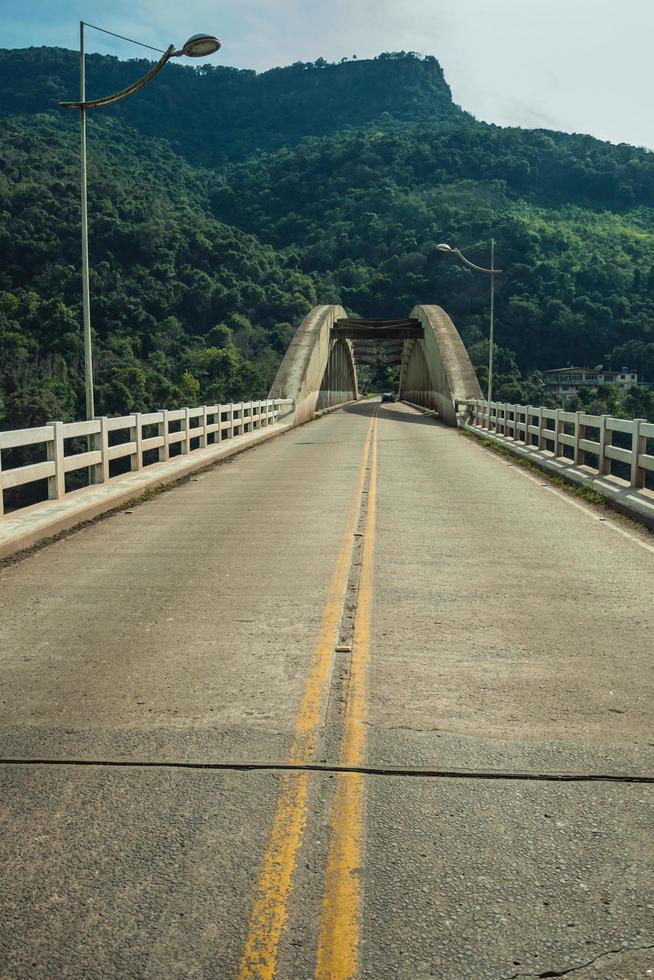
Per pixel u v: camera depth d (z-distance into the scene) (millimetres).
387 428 39625
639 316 151500
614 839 3234
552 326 151625
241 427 27938
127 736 4219
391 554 9039
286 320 163250
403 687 4910
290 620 6367
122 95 18281
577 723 4379
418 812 3438
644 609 6750
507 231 170750
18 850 3164
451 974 2486
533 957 2559
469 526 11016
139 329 138750
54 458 11859
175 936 2656
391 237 194750
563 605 6867
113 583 7715
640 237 189625
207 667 5285
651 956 2561
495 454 23812
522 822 3359
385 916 2750
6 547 9023
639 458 12609
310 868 3020
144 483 14422
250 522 11406
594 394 114125
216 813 3430
